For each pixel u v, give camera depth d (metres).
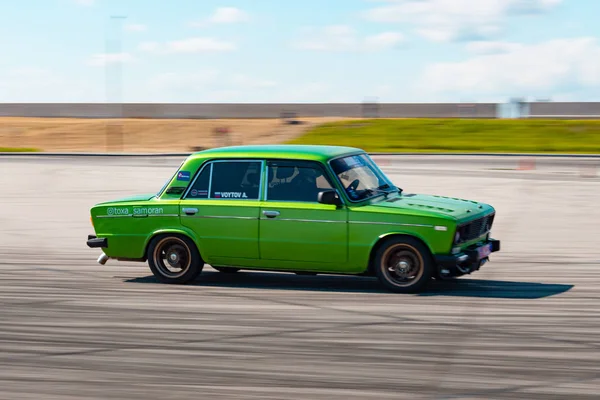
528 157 48.53
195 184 13.10
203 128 68.00
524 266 14.65
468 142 59.28
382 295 12.05
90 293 12.55
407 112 75.12
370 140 60.91
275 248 12.56
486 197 26.75
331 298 11.90
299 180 12.58
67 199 27.11
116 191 29.52
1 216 22.97
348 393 7.57
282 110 77.06
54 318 10.85
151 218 13.24
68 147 60.78
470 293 12.15
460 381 7.89
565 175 35.25
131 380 8.08
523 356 8.75
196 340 9.59
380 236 12.02
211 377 8.12
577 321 10.34
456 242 11.87
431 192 28.33
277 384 7.87
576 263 14.91
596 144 57.50
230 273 14.20
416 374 8.14
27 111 81.12
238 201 12.78
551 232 19.03
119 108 79.00
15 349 9.30
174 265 13.26
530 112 72.94
